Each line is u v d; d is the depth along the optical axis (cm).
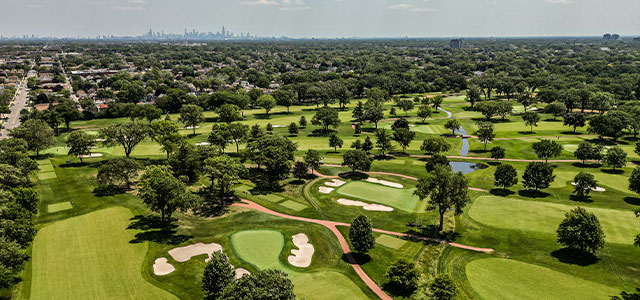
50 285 4712
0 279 4388
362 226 5516
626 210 7012
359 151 9338
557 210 7106
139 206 7325
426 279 5016
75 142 9638
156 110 15950
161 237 6091
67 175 9031
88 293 4581
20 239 5409
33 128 10400
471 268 5266
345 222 6831
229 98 18412
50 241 5847
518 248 5797
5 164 7200
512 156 11181
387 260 5544
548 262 5372
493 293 4675
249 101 19612
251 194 8188
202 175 9181
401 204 7644
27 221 5766
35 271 5003
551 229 6359
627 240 5891
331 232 6419
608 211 6981
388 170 9906
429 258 5562
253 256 5575
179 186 6388
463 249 5825
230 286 3916
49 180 8656
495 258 5528
